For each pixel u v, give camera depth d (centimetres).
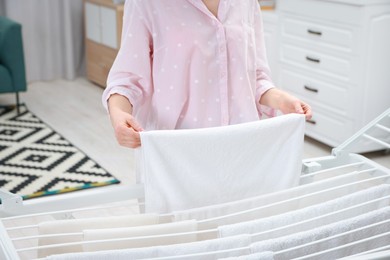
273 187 136
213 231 128
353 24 314
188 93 138
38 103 450
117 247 117
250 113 142
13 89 415
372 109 327
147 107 143
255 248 113
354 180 152
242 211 127
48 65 518
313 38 342
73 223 119
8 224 245
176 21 132
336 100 335
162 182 124
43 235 113
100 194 133
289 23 358
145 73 135
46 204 128
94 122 404
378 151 344
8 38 406
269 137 132
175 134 122
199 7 132
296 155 136
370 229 126
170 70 134
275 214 138
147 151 121
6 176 309
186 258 111
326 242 121
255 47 147
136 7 132
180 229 120
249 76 143
